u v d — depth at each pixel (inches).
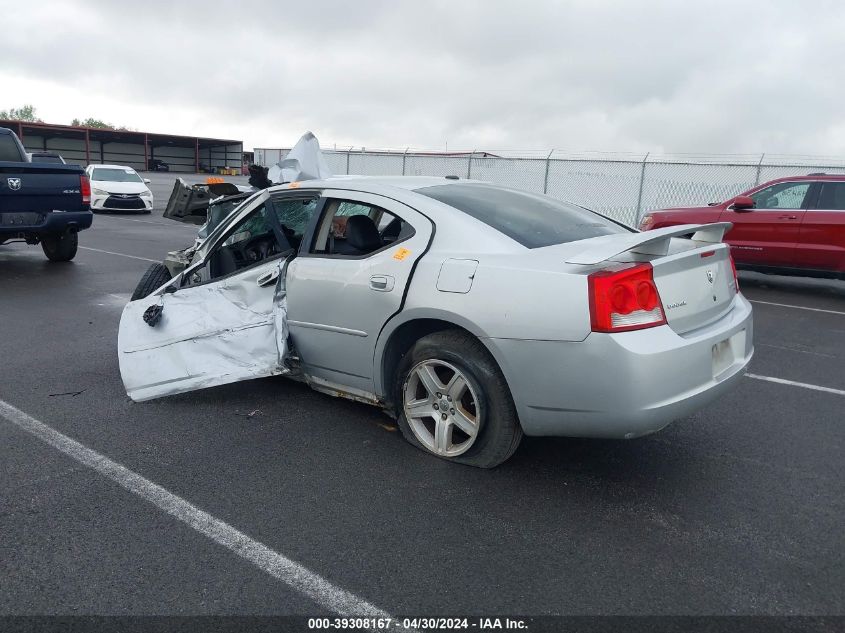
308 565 106.2
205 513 121.0
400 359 151.9
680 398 119.6
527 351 122.3
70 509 121.3
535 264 125.4
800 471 143.0
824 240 362.9
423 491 130.3
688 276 128.6
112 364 207.9
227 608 95.9
